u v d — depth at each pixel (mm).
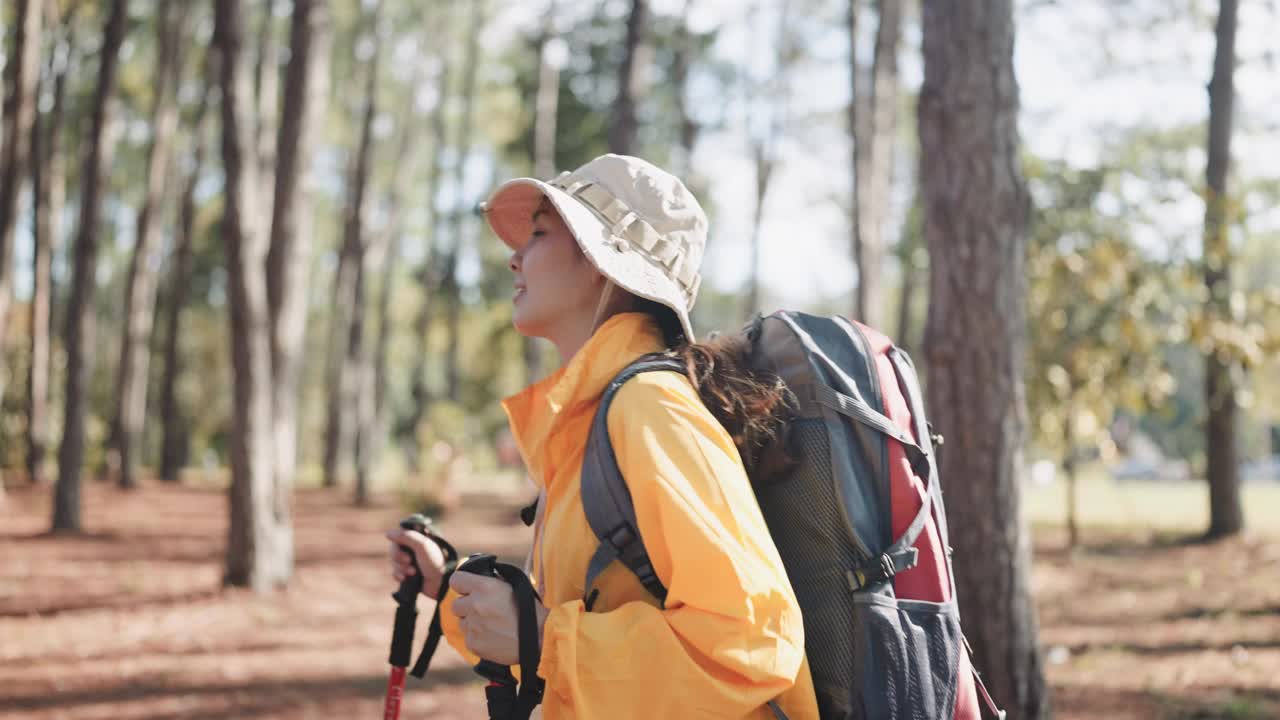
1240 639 8594
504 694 1736
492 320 42156
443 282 38750
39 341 24953
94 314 16766
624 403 1637
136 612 9852
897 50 21828
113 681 7434
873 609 1632
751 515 1552
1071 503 14195
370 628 9523
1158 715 6320
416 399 35250
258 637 9047
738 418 1668
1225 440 16078
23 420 28469
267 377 11148
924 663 1636
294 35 12078
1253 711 6316
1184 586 11492
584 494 1662
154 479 30516
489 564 1742
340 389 31219
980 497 4867
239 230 10891
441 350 45844
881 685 1611
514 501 25422
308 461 49031
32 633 8867
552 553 1729
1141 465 48469
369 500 24766
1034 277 13938
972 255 4938
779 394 1700
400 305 48438
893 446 1705
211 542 15500
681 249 1894
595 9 31422
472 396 43250
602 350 1781
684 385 1662
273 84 16719
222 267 41719
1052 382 13906
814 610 1663
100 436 31625
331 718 6613
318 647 8703
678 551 1516
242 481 10977
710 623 1493
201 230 39812
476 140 39875
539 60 34844
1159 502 27750
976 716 1711
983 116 4961
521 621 1648
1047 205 13883
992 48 4977
